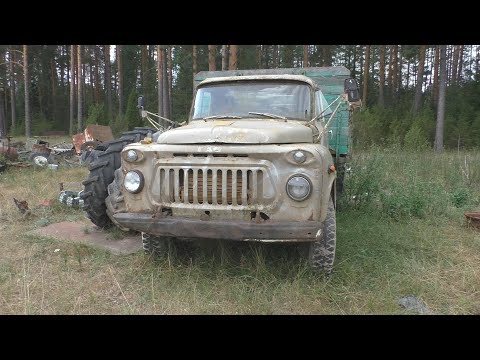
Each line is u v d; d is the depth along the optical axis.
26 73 31.38
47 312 3.73
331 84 7.43
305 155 3.81
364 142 15.47
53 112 46.56
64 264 4.78
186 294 4.04
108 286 4.26
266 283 4.16
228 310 3.75
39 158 12.17
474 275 4.45
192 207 4.01
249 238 3.82
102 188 5.66
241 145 3.95
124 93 45.00
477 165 10.86
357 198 7.37
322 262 4.24
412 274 4.46
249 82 5.40
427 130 24.16
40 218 6.59
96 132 16.09
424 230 6.04
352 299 3.92
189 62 30.44
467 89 29.97
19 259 4.95
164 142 4.25
